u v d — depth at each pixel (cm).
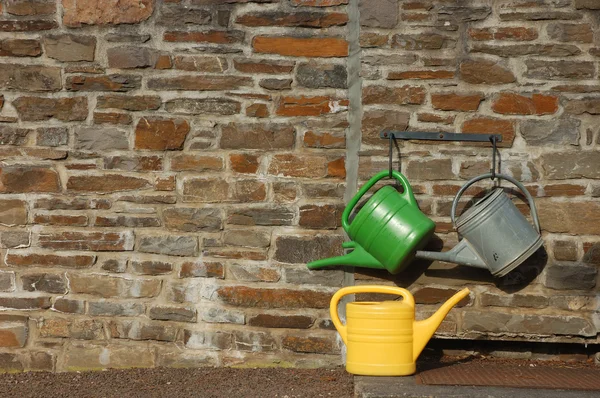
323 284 438
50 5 442
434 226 407
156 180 441
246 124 441
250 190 440
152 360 438
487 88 426
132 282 439
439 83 426
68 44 443
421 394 340
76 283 439
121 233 439
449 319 424
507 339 424
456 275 425
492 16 427
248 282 438
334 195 439
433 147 427
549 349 437
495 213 404
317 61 441
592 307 421
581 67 424
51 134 442
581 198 422
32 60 443
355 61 437
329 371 427
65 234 440
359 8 428
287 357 437
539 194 423
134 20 442
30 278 439
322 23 441
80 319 439
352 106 439
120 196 441
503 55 426
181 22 443
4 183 440
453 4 427
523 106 425
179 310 438
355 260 418
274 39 441
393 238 403
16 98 443
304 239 438
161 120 441
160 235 440
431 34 426
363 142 426
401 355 377
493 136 423
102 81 442
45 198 441
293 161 439
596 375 385
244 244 439
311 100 441
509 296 423
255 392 380
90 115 443
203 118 442
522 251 403
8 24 443
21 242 440
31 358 438
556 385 356
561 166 423
